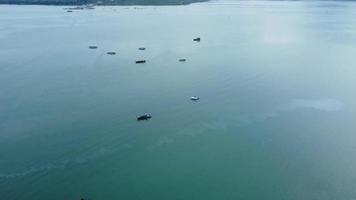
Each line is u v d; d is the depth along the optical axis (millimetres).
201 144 74312
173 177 65000
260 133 78188
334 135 77312
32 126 79562
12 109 86750
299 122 82750
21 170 65875
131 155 70750
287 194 60875
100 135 76750
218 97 95125
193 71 115562
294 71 116938
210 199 59906
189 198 60156
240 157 70312
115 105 89375
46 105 88938
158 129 79375
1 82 103562
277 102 92812
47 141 74250
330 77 111500
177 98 94000
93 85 102188
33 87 100062
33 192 60812
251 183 63500
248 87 102375
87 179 64250
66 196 60219
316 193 60969
